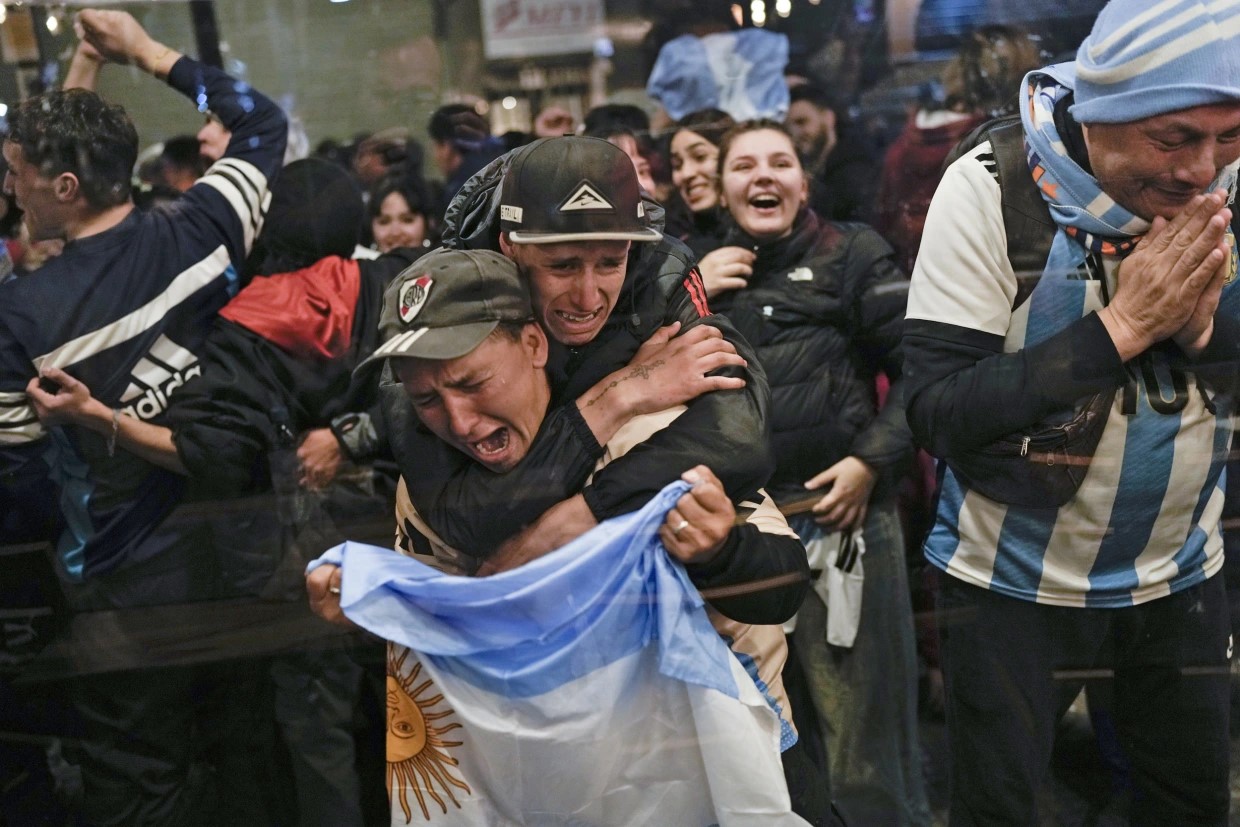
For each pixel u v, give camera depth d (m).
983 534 0.96
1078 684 1.01
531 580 0.82
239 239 0.94
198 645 0.96
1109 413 0.90
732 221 0.98
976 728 1.00
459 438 0.81
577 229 0.76
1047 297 0.89
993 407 0.89
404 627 0.84
